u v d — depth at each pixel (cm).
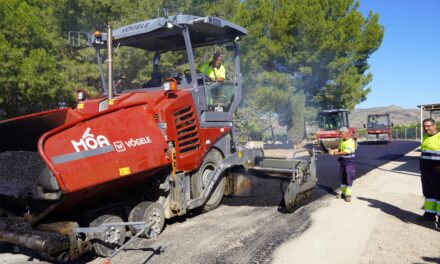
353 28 2286
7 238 432
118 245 475
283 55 2273
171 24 572
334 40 2227
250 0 2373
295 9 2227
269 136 2948
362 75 2638
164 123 524
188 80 660
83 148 416
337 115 2175
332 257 453
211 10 1959
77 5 1419
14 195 425
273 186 783
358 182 970
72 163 400
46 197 398
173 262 445
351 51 2306
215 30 643
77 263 450
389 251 471
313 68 2331
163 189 541
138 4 1525
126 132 472
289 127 2430
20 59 1230
